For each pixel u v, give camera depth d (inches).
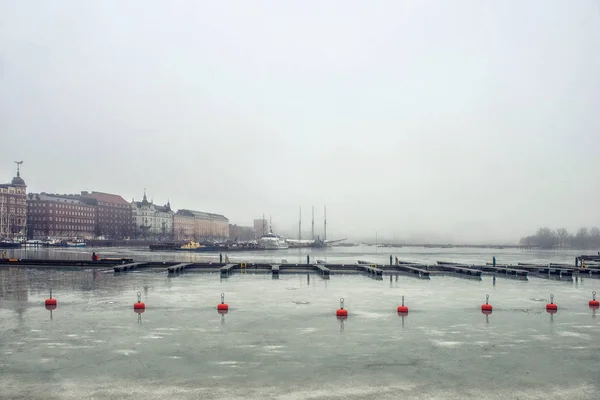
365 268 2805.1
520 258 5861.2
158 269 2844.5
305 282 2139.5
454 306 1412.4
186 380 720.3
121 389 684.1
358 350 887.7
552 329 1083.3
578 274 2854.3
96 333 1011.9
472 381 725.9
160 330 1042.7
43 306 1352.1
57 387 691.4
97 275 2401.6
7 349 880.9
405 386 703.1
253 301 1483.8
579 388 701.3
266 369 773.9
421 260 5113.2
